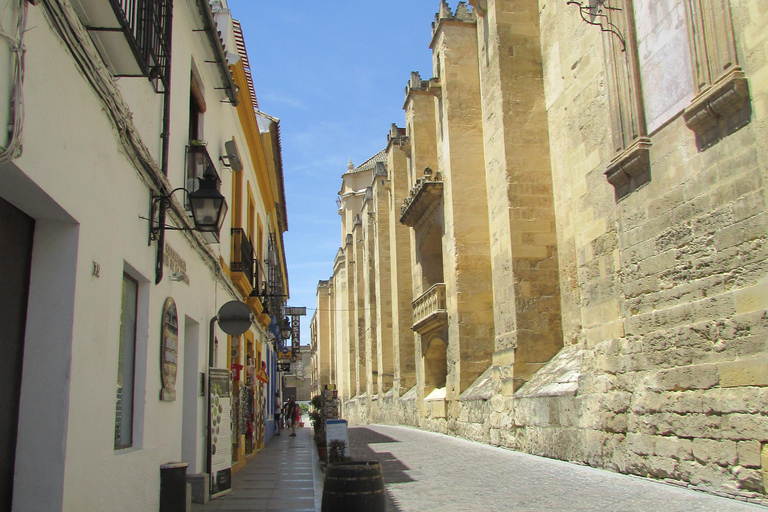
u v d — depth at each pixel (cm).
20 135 397
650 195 1048
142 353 716
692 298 942
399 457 1623
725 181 884
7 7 385
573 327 1780
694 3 942
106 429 583
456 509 878
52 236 516
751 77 841
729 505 784
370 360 4253
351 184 6381
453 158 2341
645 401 1040
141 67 605
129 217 660
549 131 1972
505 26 2030
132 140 641
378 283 3950
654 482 986
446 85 2400
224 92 1279
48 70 451
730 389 856
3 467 466
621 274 1124
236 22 1554
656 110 1043
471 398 2073
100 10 517
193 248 984
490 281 2275
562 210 1869
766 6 817
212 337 1128
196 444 1004
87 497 532
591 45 1274
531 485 1048
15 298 486
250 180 1861
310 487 1138
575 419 1301
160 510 764
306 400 9325
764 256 812
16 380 486
